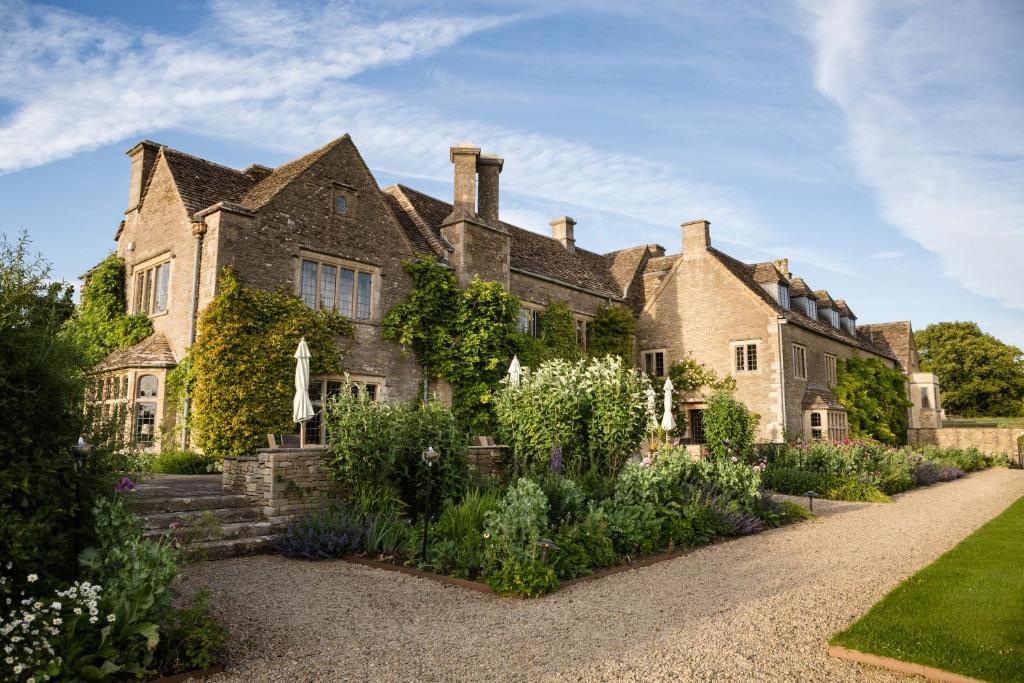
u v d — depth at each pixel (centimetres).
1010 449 3209
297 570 793
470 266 2050
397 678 470
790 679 469
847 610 646
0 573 463
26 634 435
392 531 905
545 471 1205
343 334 1730
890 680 467
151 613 481
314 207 1727
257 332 1558
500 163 2225
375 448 1027
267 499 968
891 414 3294
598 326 2655
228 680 465
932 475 2131
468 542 802
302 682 462
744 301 2620
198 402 1488
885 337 4228
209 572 778
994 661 480
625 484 1041
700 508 1066
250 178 1953
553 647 535
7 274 525
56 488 508
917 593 677
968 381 5691
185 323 1603
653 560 877
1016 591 682
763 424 2525
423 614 624
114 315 1911
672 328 2805
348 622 598
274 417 1540
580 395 1336
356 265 1798
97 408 586
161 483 1169
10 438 491
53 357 529
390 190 2309
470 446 1241
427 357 1920
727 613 633
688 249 2809
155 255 1783
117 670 441
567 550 801
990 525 1156
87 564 495
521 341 2117
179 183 1731
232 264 1548
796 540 1059
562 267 2634
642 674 478
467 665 495
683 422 2688
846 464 1836
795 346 2680
